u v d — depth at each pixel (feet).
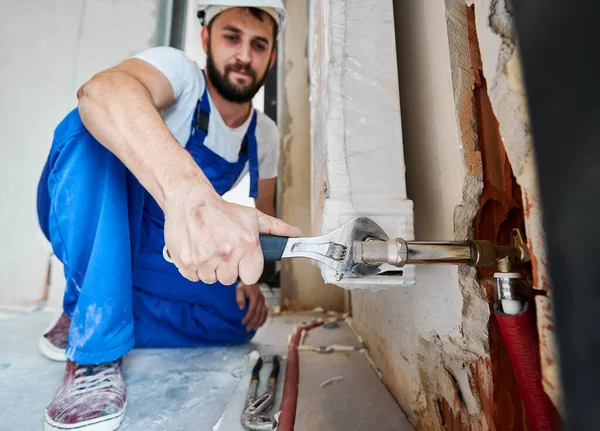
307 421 2.07
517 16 0.88
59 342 3.16
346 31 1.75
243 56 3.65
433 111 1.77
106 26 6.64
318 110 2.54
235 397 2.44
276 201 6.74
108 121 1.79
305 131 6.89
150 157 1.65
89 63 6.46
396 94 1.71
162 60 2.91
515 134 0.99
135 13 6.75
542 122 0.80
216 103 3.78
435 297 1.74
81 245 2.58
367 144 1.67
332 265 1.47
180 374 2.88
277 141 5.04
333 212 1.60
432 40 1.77
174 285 3.52
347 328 4.58
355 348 3.51
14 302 5.65
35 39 6.37
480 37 1.21
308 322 4.88
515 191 1.47
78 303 2.40
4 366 3.01
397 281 1.51
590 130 0.67
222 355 3.42
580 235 0.69
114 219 2.53
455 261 1.33
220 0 3.59
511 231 1.46
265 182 5.14
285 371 2.88
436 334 1.75
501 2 1.11
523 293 1.16
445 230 1.65
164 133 1.74
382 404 2.30
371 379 2.71
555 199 0.76
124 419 2.14
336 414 2.16
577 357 0.69
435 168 1.75
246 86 3.70
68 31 6.50
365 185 1.64
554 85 0.76
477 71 1.55
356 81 1.72
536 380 1.08
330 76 1.72
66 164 2.60
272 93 7.25
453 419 1.70
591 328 0.67
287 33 7.24
